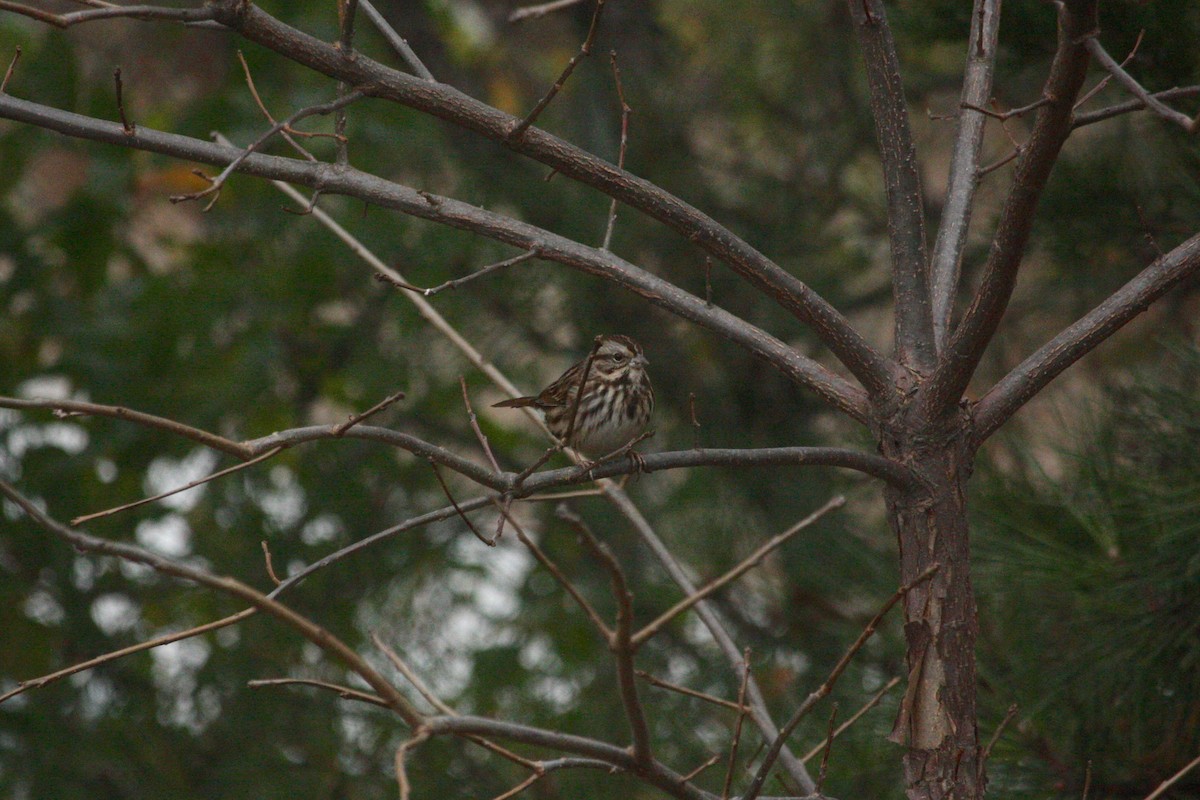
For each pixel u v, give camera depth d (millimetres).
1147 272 5934
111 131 5594
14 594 12969
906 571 5797
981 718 7156
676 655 12328
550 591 13195
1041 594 7492
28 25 14016
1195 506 6605
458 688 13453
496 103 15648
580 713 12148
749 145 13078
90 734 12836
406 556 13906
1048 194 8156
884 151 6234
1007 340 12414
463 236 12859
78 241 12938
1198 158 7625
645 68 13062
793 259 12156
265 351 12906
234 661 13312
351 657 4207
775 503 11539
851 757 8320
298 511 14266
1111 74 5383
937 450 5789
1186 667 6996
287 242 13750
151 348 12703
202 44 16047
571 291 12602
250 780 12508
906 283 6137
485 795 12023
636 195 5926
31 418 13000
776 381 12117
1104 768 6988
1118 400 7824
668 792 5094
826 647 11055
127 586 13688
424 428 14312
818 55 12648
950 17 8094
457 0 18375
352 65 5766
